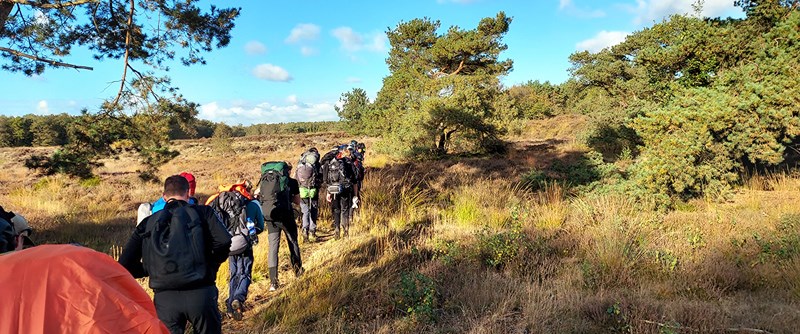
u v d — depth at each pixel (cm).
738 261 547
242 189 466
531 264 577
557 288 489
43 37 666
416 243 688
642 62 1520
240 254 451
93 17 727
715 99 970
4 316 143
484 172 1462
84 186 1407
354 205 787
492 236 640
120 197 1274
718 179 961
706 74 1309
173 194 321
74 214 1016
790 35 980
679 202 907
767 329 388
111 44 739
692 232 661
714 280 504
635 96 2162
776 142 939
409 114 2019
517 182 1178
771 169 1137
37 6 616
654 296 474
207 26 755
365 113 3017
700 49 1283
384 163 1870
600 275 532
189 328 391
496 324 414
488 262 592
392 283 527
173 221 302
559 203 919
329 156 796
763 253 556
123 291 167
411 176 1408
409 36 2720
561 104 4934
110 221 953
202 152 3603
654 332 393
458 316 446
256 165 2381
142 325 162
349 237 756
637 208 852
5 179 1905
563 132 3041
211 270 311
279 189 560
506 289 495
